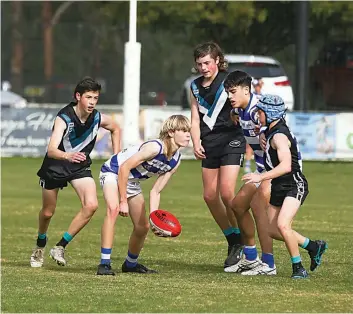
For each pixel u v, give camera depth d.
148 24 112.38
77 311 23.88
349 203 53.78
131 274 30.50
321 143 79.50
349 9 102.81
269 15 107.50
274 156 28.44
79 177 31.16
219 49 32.06
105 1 111.31
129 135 52.31
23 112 83.25
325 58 99.12
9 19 142.38
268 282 28.48
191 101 32.62
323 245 29.17
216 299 25.36
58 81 141.00
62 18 138.75
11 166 75.94
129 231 43.31
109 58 139.25
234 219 31.81
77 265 32.84
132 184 30.11
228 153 31.88
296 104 87.75
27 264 33.25
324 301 25.05
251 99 30.14
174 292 26.50
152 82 135.12
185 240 39.47
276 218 29.30
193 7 106.12
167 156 29.17
